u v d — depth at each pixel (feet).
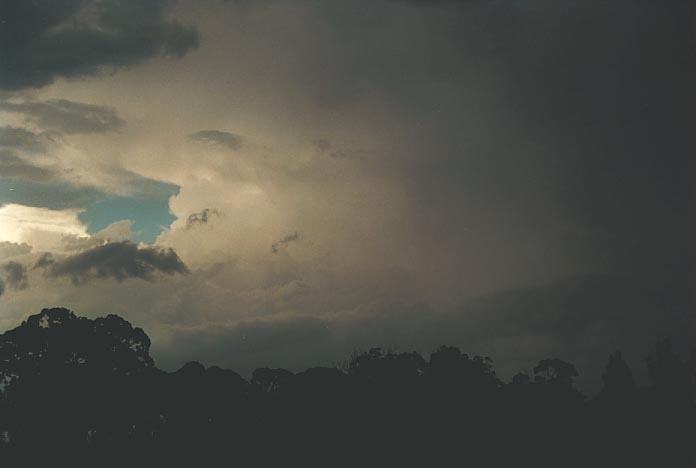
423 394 211.00
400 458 202.08
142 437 210.38
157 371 218.18
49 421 199.41
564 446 207.10
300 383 216.13
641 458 210.18
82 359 208.13
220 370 221.05
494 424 206.69
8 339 204.44
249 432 210.18
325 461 203.62
